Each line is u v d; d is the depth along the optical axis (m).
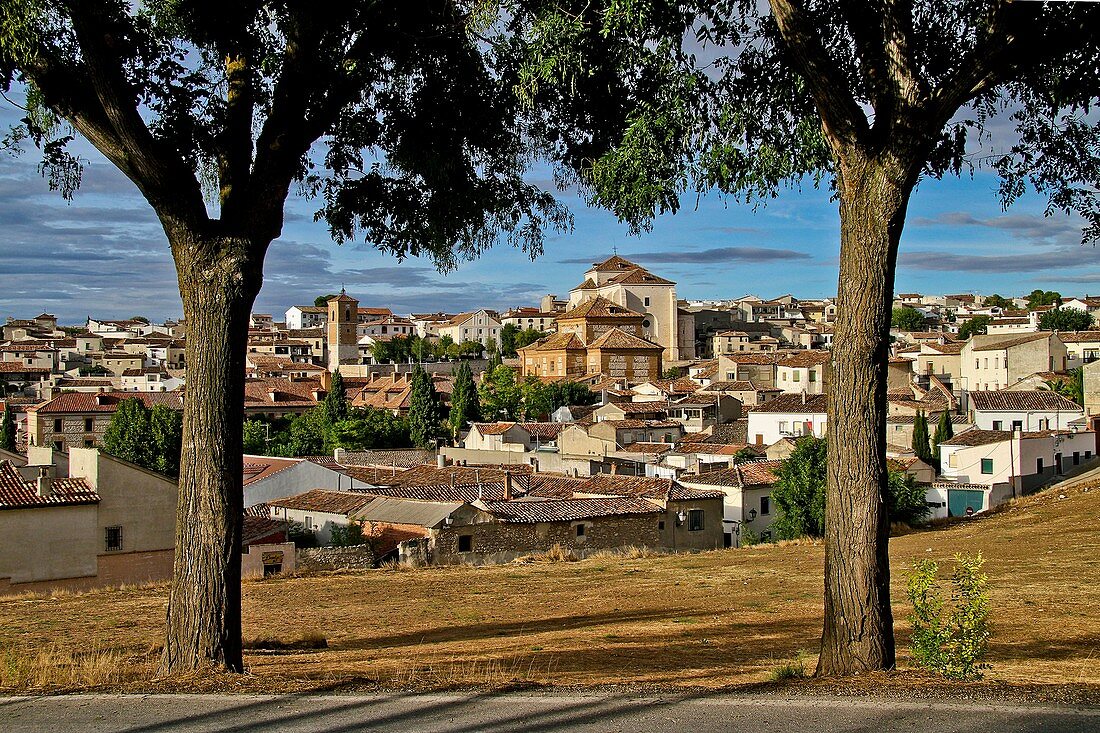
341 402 98.38
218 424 12.29
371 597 28.77
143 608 27.36
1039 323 149.38
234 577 12.27
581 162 14.70
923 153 10.91
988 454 58.75
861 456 10.88
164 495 37.94
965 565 11.20
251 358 170.75
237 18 13.02
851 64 12.84
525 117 14.71
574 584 30.86
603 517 41.16
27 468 39.06
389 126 15.00
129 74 13.41
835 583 11.03
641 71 13.19
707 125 12.95
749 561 35.50
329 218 15.73
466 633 21.66
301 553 36.81
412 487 45.81
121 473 37.06
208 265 12.39
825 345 178.62
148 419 68.12
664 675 13.69
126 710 9.73
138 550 37.19
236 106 13.18
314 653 17.98
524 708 9.55
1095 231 14.05
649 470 61.12
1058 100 12.57
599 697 9.95
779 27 11.13
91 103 12.29
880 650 10.88
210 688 10.66
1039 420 72.00
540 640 20.05
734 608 24.52
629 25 11.79
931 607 11.20
